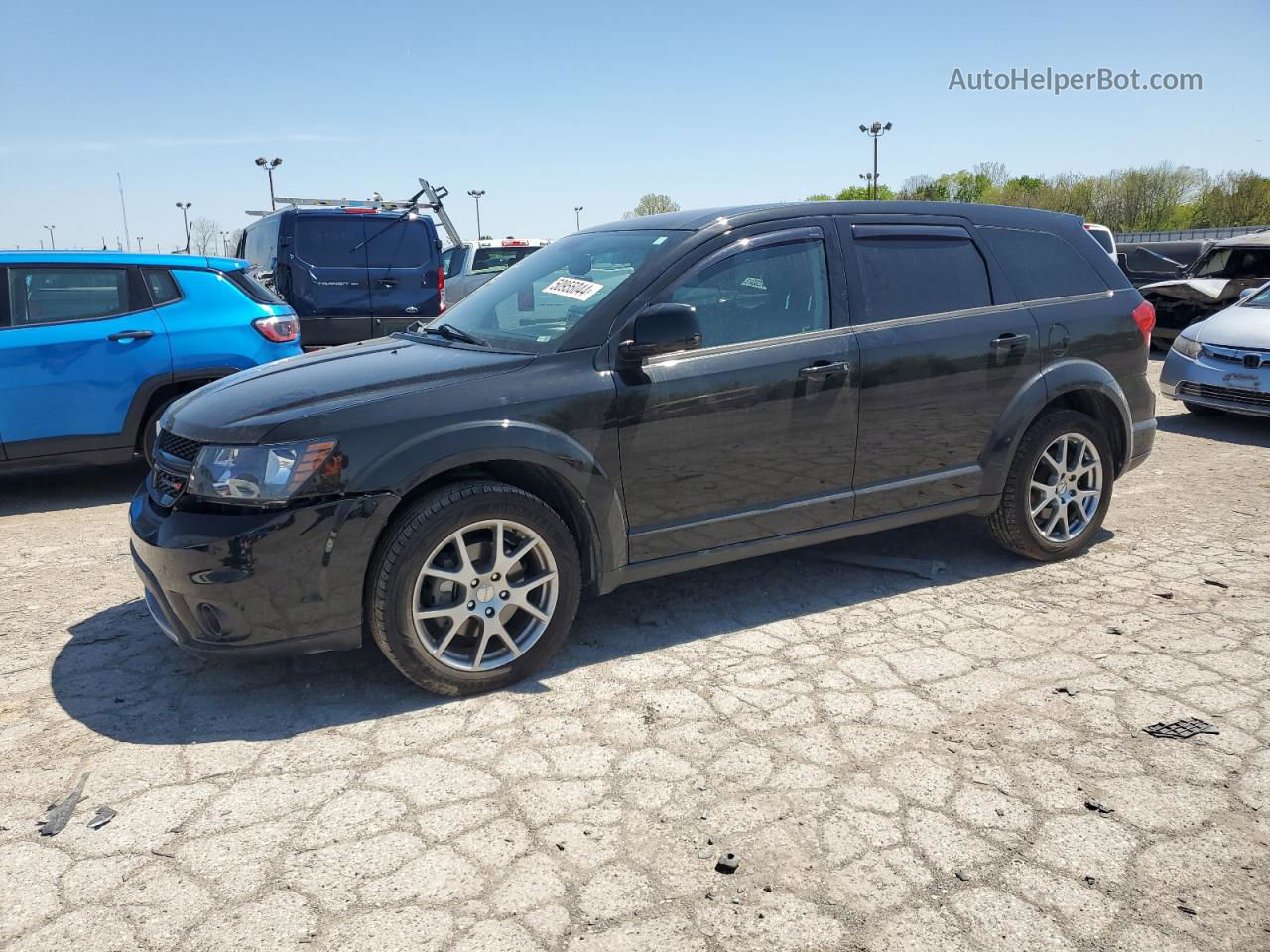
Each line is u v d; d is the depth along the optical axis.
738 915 2.33
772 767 2.99
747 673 3.65
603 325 3.73
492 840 2.63
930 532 5.42
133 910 2.37
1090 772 2.94
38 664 3.81
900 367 4.23
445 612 3.38
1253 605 4.26
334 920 2.32
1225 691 3.44
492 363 3.60
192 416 3.50
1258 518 5.65
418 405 3.35
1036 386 4.60
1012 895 2.39
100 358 6.29
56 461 6.30
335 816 2.75
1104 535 5.35
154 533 3.29
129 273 6.50
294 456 3.17
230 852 2.59
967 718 3.28
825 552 5.05
